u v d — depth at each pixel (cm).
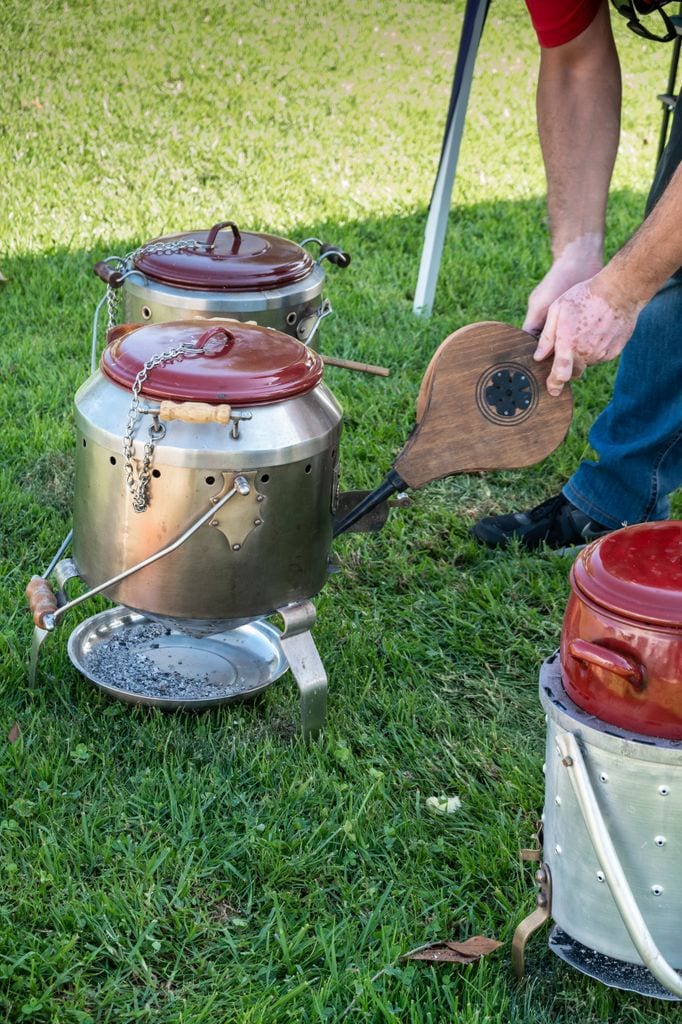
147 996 186
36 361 418
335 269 525
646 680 162
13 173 625
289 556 229
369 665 271
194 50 909
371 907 205
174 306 271
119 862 210
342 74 900
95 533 229
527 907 201
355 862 213
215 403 213
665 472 316
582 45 275
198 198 617
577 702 172
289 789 227
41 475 350
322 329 460
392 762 242
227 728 247
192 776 230
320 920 200
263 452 215
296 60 920
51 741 238
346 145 740
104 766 233
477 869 211
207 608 226
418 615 297
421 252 558
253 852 214
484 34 1026
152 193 619
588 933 178
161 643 275
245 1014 178
